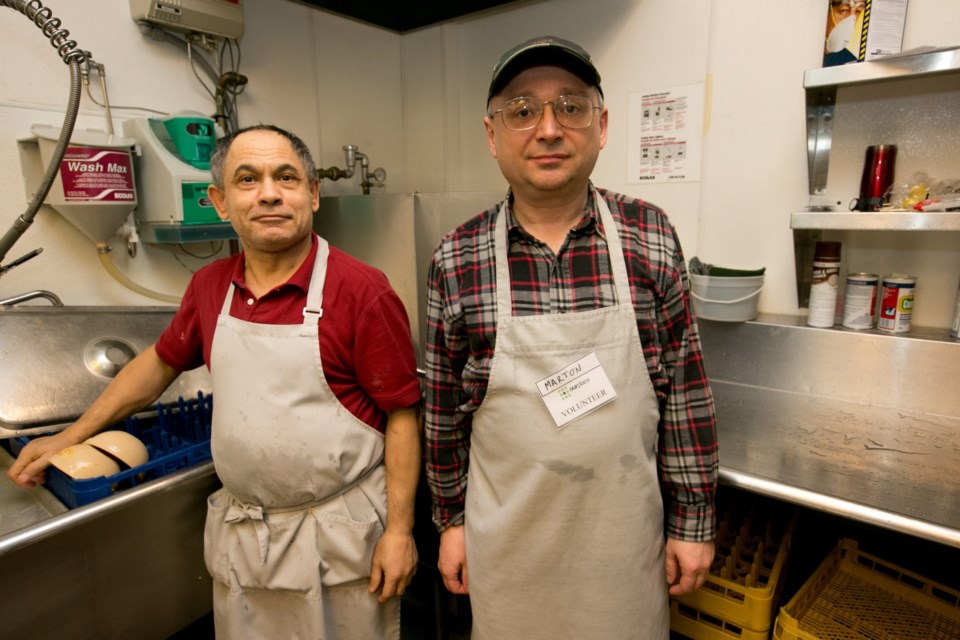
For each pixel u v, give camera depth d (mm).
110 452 1094
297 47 1997
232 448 1033
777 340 1566
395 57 2346
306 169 1040
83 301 1570
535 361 894
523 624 990
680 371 946
